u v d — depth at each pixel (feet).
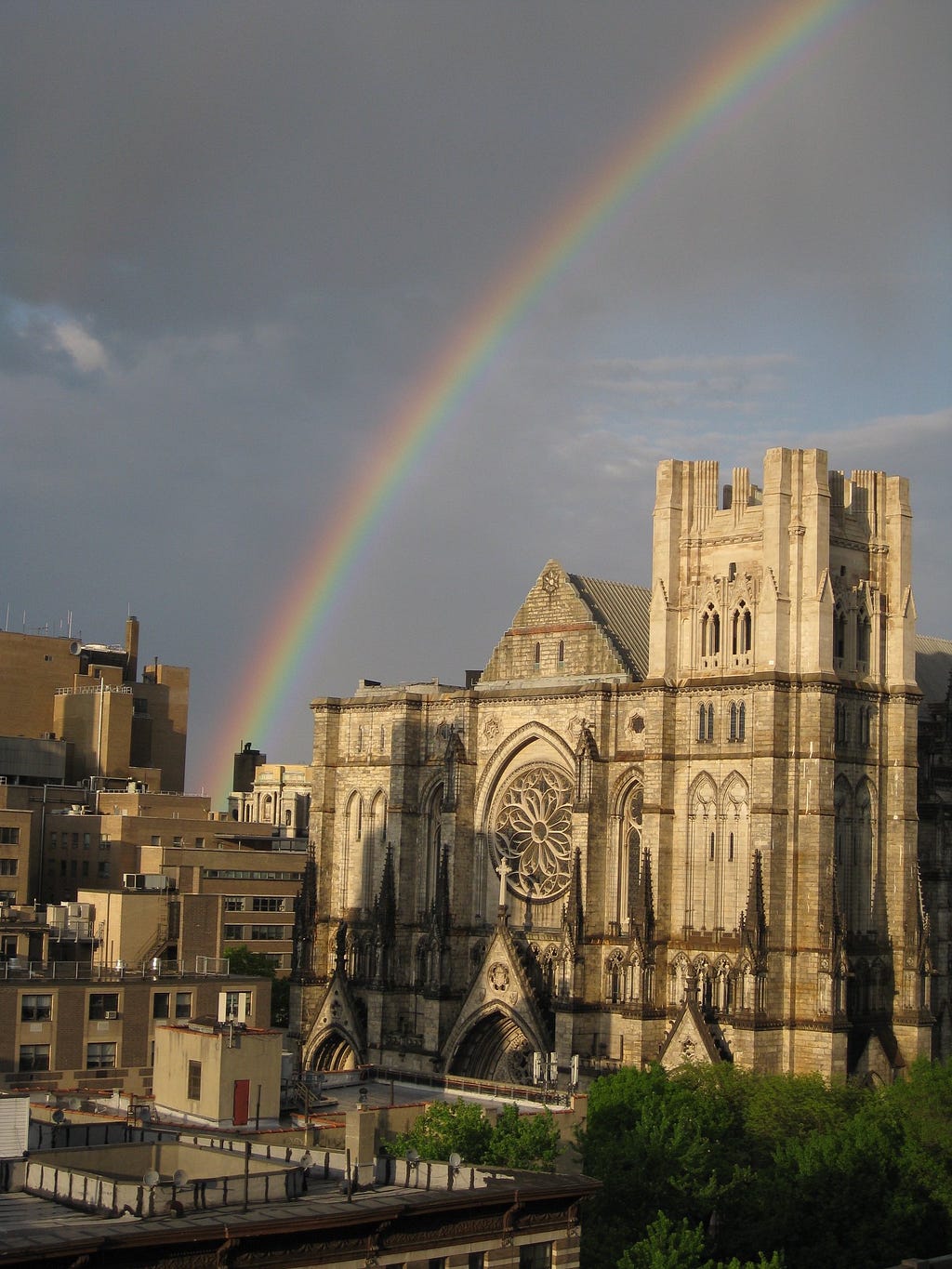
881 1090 579.48
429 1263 297.33
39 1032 557.74
